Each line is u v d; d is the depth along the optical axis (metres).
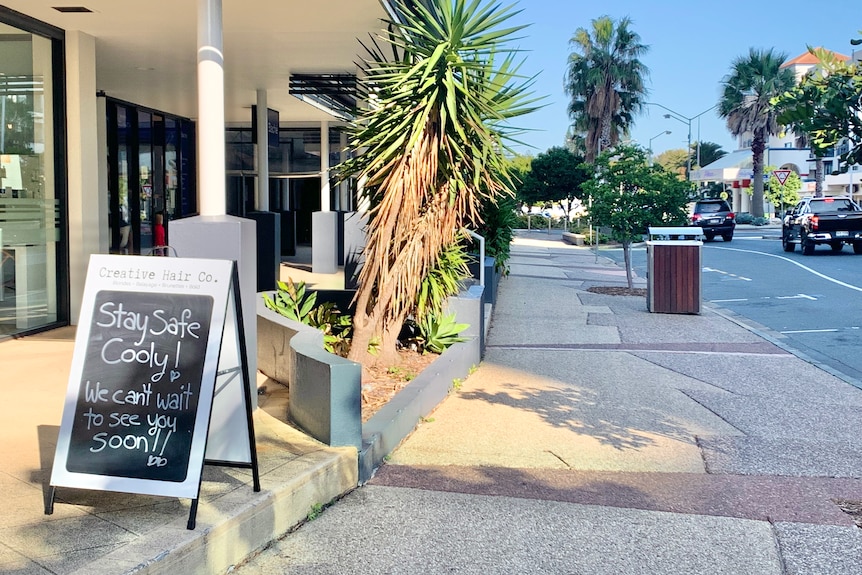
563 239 41.38
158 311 4.33
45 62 9.61
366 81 9.65
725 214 35.84
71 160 9.79
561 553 4.48
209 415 4.13
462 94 7.53
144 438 4.14
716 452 6.43
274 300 9.28
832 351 11.06
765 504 5.29
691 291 14.24
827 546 4.62
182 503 4.28
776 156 66.25
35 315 9.38
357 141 8.23
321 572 4.16
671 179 17.20
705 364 10.01
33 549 3.68
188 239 6.01
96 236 10.09
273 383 7.61
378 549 4.46
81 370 4.28
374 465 5.75
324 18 9.49
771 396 8.36
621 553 4.49
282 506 4.56
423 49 7.56
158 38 10.31
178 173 18.50
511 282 19.28
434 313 9.18
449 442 6.51
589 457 6.22
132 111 16.09
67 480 4.10
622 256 29.75
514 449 6.38
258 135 14.88
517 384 8.69
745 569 4.32
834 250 27.86
